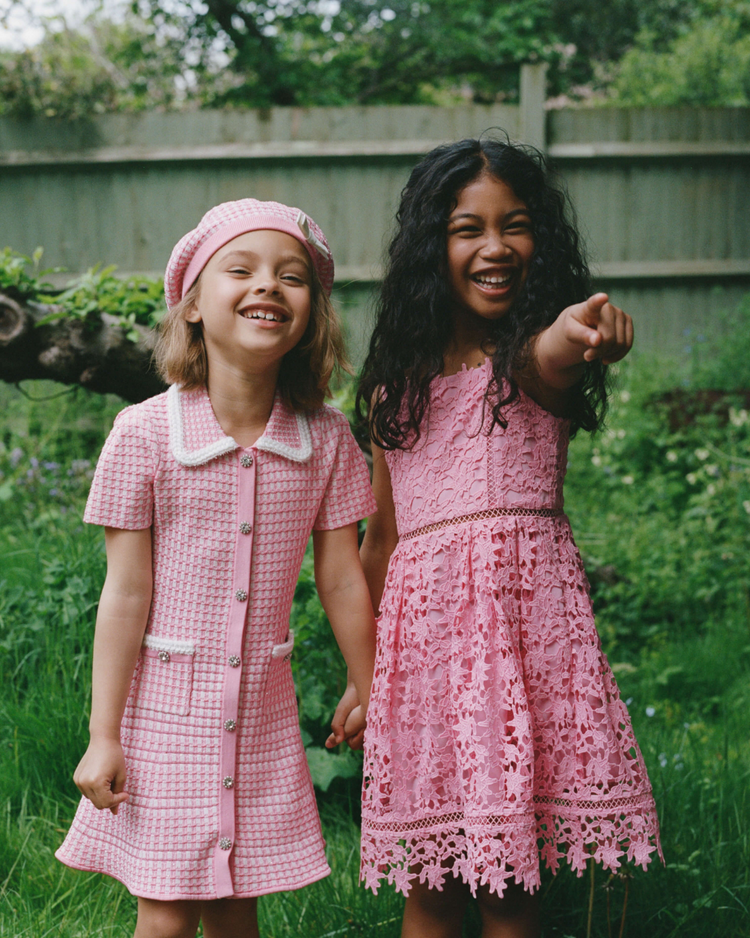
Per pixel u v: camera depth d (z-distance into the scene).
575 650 1.83
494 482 1.84
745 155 7.18
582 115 7.14
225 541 1.77
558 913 2.21
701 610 4.37
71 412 6.17
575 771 1.79
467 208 1.84
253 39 9.79
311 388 1.90
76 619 3.01
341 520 1.94
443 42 9.92
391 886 2.21
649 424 5.83
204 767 1.73
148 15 9.66
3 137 6.95
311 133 7.01
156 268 7.04
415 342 1.90
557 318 1.75
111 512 1.72
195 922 1.76
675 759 2.70
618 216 7.23
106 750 1.69
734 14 10.45
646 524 4.90
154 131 6.96
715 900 2.19
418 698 1.85
